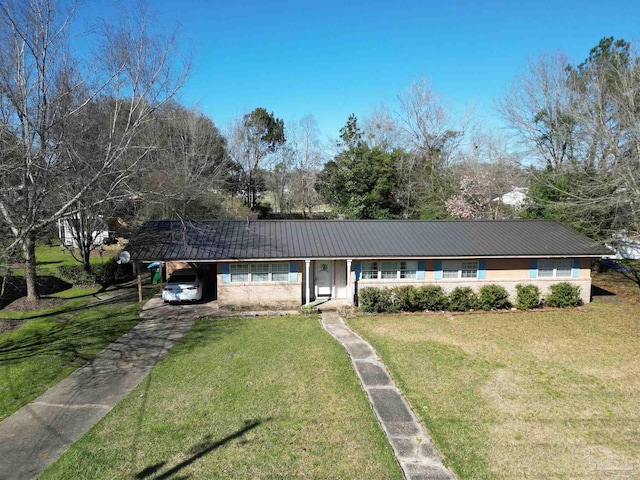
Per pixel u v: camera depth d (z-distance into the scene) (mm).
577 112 23594
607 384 10109
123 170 14727
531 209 25750
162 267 21312
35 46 13195
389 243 17734
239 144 44062
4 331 14109
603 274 24219
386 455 7152
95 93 14602
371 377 10414
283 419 8359
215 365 11164
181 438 7668
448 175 35406
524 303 17203
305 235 18500
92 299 18672
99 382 10133
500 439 7711
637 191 18453
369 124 41688
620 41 24969
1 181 13734
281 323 15211
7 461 6949
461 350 12406
